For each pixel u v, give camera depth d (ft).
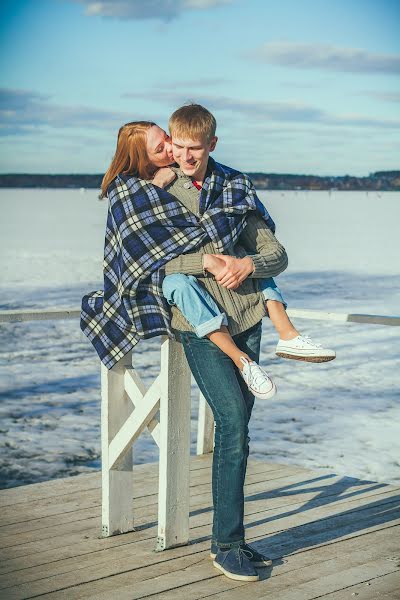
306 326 47.88
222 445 9.05
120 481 10.71
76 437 23.43
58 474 19.67
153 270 9.00
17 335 43.83
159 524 10.14
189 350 9.12
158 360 36.19
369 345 41.55
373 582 9.12
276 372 34.12
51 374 33.27
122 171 9.64
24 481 18.98
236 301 9.16
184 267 8.92
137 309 9.16
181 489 10.17
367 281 74.74
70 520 11.37
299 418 25.89
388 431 24.22
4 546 10.33
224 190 9.34
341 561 9.76
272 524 11.21
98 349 9.98
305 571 9.43
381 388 31.14
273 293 9.48
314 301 59.41
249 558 9.40
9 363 35.58
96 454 21.61
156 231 9.07
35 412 26.58
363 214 281.33
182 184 9.36
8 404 27.68
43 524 11.20
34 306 53.57
